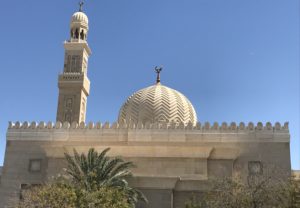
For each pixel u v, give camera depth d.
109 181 40.59
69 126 52.72
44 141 52.38
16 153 52.28
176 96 61.84
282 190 36.16
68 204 34.31
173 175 47.56
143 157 49.03
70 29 78.25
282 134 49.59
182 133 50.56
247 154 49.22
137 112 59.31
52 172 48.94
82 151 49.31
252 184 37.50
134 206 41.69
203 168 47.66
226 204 35.69
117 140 51.03
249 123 50.62
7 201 50.22
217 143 49.97
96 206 35.41
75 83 72.25
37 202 35.84
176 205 45.69
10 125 53.66
